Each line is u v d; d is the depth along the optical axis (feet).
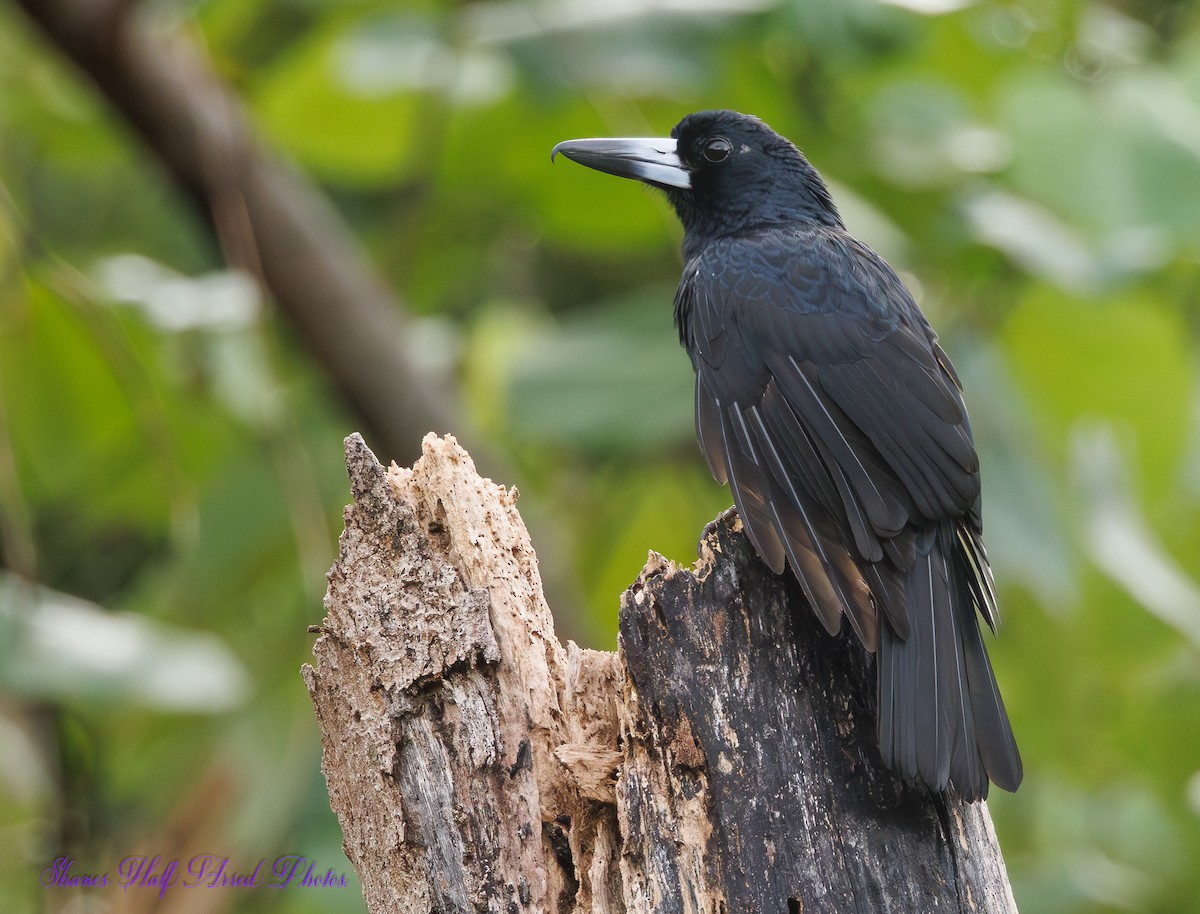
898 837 19.74
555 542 37.01
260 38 43.60
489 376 40.24
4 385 35.45
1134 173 31.65
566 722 20.52
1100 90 35.53
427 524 20.79
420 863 20.13
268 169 35.47
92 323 33.14
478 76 35.35
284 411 34.12
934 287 37.45
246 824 34.60
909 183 36.76
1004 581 36.60
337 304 35.86
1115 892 38.86
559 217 40.60
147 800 37.22
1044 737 39.32
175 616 36.76
